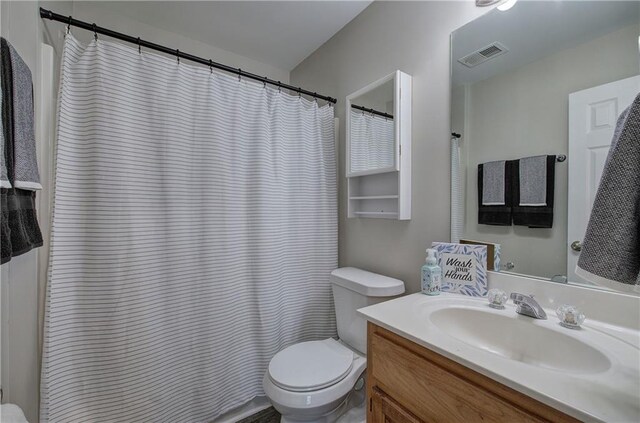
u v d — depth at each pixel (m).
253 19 1.71
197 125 1.37
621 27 0.80
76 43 1.14
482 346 0.90
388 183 1.50
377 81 1.43
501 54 1.06
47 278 1.05
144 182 1.23
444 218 1.24
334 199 1.83
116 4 1.57
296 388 1.09
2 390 0.92
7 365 0.94
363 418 1.28
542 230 0.95
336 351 1.34
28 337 0.99
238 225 1.49
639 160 0.48
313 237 1.76
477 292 1.06
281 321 1.64
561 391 0.52
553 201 0.93
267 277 1.54
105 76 1.14
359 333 1.37
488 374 0.59
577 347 0.73
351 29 1.74
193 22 1.73
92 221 1.12
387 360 0.85
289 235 1.69
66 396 1.07
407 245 1.40
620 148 0.51
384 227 1.54
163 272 1.27
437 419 0.70
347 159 1.63
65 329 1.07
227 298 1.44
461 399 0.65
